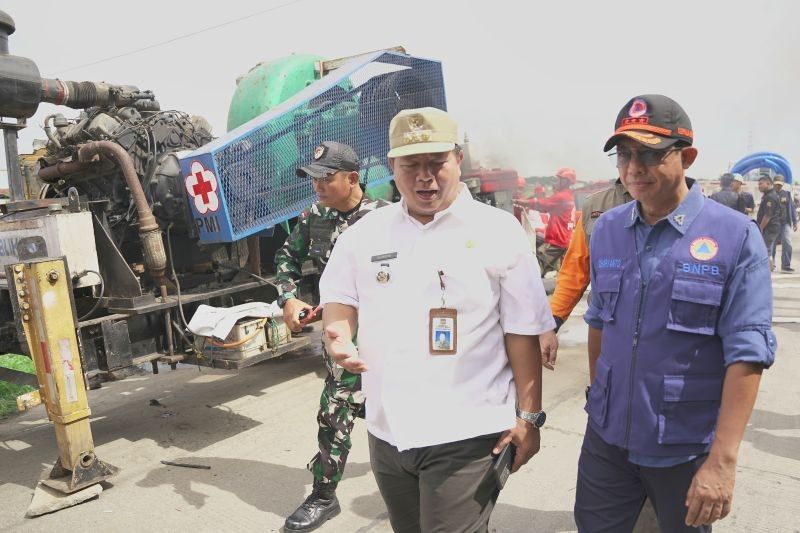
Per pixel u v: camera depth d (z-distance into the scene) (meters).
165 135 4.70
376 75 5.46
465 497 1.68
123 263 3.88
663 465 1.65
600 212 2.35
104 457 3.84
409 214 1.77
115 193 4.46
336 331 1.78
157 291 4.40
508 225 1.72
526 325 1.70
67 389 3.23
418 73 5.94
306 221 3.16
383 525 2.90
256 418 4.41
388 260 1.75
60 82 5.04
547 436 3.79
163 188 4.39
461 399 1.68
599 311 1.90
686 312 1.59
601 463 1.82
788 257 10.70
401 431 1.69
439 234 1.71
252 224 4.32
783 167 14.10
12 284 3.20
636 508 1.82
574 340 6.14
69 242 3.47
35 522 3.07
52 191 4.82
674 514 1.67
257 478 3.46
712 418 1.60
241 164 4.23
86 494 3.26
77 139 4.55
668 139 1.57
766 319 1.51
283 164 4.53
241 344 3.83
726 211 1.61
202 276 4.79
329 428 2.86
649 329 1.66
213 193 4.12
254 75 5.78
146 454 3.86
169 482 3.45
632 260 1.72
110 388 5.37
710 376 1.61
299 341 4.18
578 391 4.59
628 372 1.70
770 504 2.89
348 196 2.96
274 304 4.11
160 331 4.11
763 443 3.55
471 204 1.74
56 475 3.39
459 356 1.68
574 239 2.43
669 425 1.62
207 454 3.82
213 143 4.35
